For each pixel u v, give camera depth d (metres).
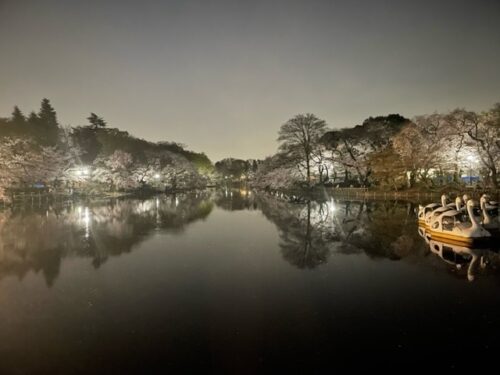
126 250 15.32
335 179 61.28
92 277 11.23
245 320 7.71
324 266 12.20
